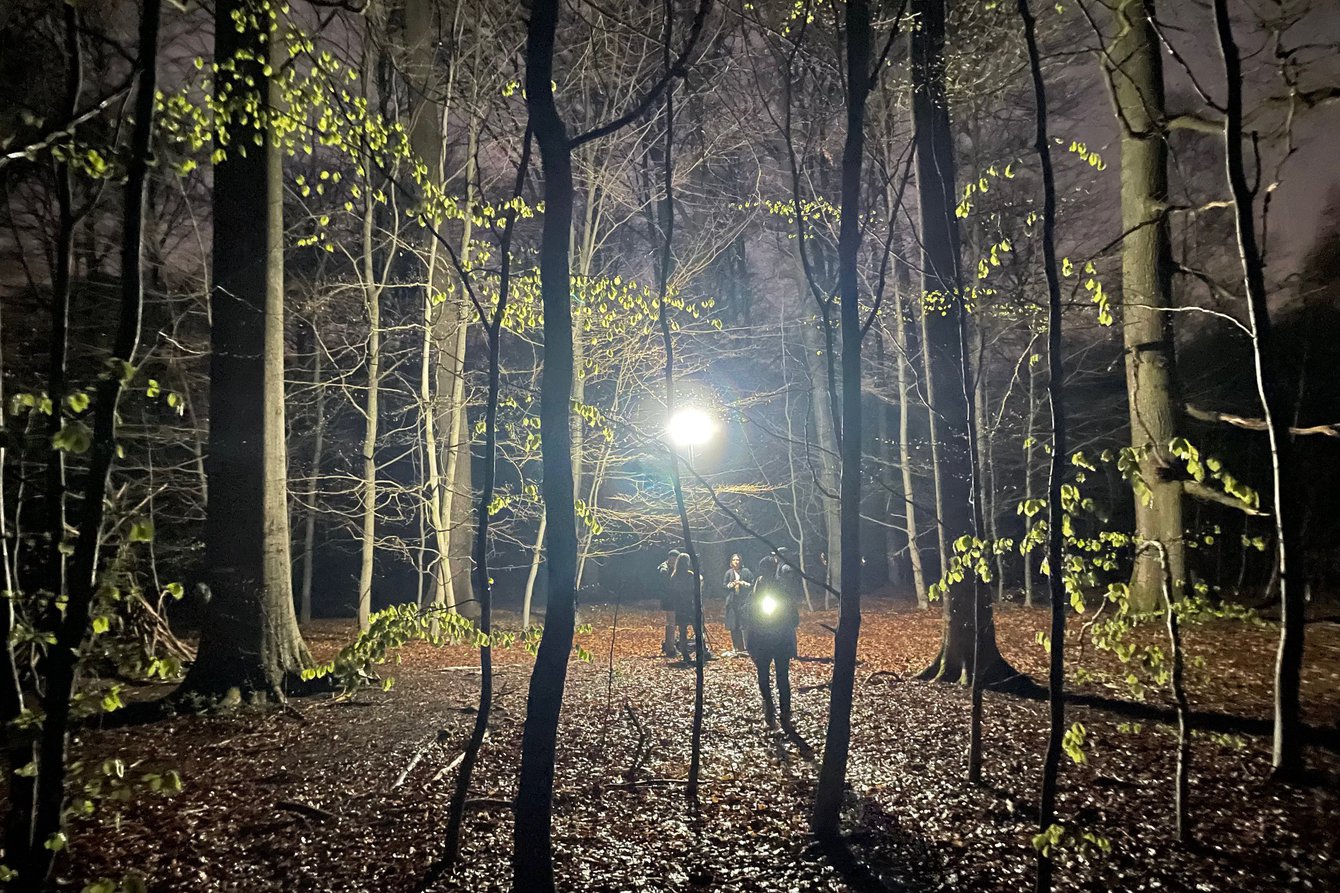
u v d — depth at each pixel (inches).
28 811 127.2
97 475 111.5
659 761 273.3
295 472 766.5
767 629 307.7
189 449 543.5
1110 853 194.5
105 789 119.0
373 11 319.6
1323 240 636.7
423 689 384.8
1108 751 267.9
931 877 186.4
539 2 158.2
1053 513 154.9
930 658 492.7
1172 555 478.3
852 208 197.2
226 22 327.3
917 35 341.4
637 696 377.7
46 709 110.7
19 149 132.0
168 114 193.5
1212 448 757.3
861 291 641.6
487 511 199.6
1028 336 620.7
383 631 194.1
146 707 335.0
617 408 576.4
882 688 382.9
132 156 119.2
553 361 162.4
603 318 498.6
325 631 709.9
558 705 161.3
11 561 136.1
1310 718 296.2
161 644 391.9
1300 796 222.4
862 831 211.5
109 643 126.3
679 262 663.8
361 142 271.1
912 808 228.2
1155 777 242.4
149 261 533.3
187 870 188.1
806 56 260.7
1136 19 264.7
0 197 334.6
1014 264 320.2
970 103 413.1
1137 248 485.1
